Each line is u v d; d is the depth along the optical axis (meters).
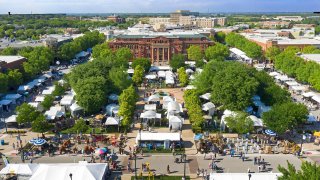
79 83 122.12
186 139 98.00
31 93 152.12
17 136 100.19
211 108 118.00
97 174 69.38
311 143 95.75
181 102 134.62
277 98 117.94
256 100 123.38
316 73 152.25
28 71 167.25
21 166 72.50
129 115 104.88
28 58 188.00
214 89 119.12
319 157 86.25
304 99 142.25
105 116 114.56
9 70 153.62
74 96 130.88
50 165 70.31
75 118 115.75
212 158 84.81
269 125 96.06
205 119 109.88
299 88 152.88
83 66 138.00
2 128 107.56
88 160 84.25
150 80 173.00
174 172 78.25
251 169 79.50
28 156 86.56
